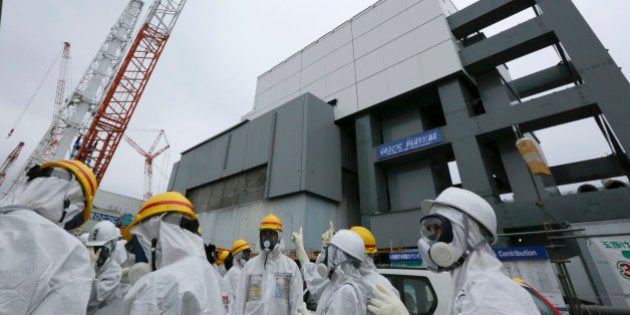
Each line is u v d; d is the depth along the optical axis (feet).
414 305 12.54
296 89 71.00
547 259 23.25
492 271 5.01
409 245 39.75
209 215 62.95
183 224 6.60
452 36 48.34
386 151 48.73
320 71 67.31
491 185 37.60
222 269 26.99
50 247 5.26
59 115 66.85
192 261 6.08
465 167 39.37
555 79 50.52
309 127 51.55
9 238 4.93
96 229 10.57
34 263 4.80
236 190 59.82
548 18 39.29
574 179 47.44
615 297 26.32
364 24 62.49
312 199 46.98
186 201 6.96
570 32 37.09
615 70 32.94
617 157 40.34
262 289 13.57
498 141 41.86
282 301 13.38
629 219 28.04
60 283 5.02
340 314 7.29
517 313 4.00
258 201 53.36
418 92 49.57
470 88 48.01
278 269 14.35
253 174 57.93
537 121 37.14
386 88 53.16
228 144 67.46
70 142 65.36
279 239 15.21
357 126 55.01
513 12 46.03
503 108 39.29
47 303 4.73
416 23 53.36
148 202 6.74
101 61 73.36
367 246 13.99
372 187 48.03
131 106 74.49
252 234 50.75
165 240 6.18
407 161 48.88
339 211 51.24
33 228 5.24
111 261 10.72
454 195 5.97
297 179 47.55
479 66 45.19
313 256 40.47
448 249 5.42
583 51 35.47
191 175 74.49
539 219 32.58
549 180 44.37
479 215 5.53
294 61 75.82
